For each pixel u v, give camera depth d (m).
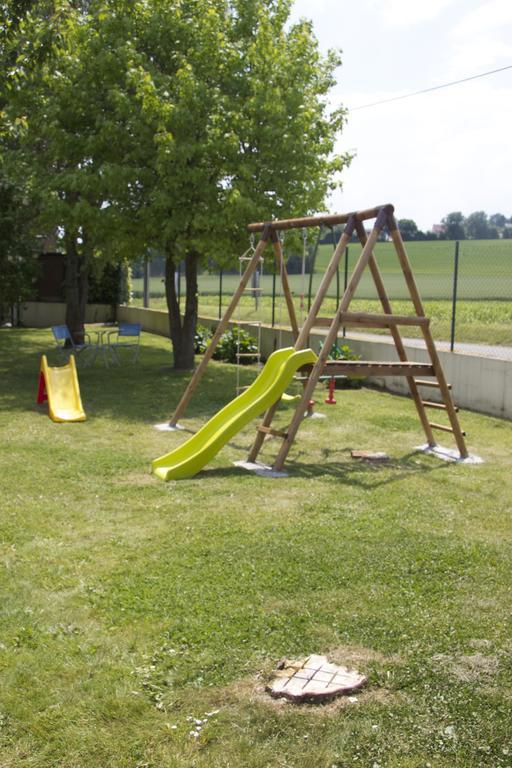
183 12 14.98
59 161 16.89
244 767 3.12
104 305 29.89
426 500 6.97
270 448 9.30
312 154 14.91
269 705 3.54
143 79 13.26
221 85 14.83
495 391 11.68
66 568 5.20
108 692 3.64
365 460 8.71
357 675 3.78
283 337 17.58
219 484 7.51
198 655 3.99
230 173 14.30
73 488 7.29
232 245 14.52
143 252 15.45
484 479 7.82
